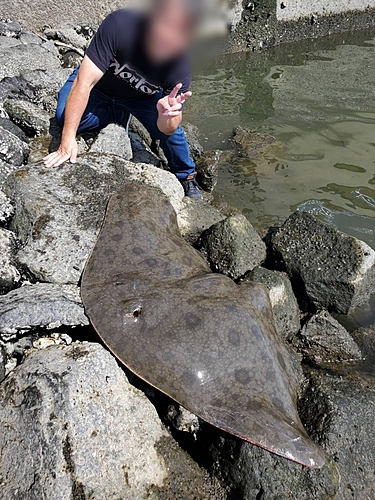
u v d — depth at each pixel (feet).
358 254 5.30
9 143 5.99
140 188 5.28
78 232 4.84
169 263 4.46
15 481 3.21
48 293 4.21
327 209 6.81
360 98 10.09
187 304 3.92
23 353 4.06
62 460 3.23
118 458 3.40
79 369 3.61
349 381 4.38
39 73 8.05
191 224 5.78
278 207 6.86
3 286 4.47
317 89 10.50
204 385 3.55
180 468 3.64
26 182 5.21
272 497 3.47
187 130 8.06
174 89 5.31
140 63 5.63
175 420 3.77
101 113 6.52
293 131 8.78
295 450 3.31
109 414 3.51
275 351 3.85
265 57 12.25
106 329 3.88
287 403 3.62
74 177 5.38
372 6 14.08
